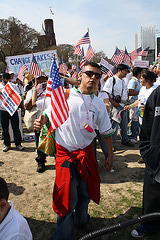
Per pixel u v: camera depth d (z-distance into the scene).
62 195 2.01
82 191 2.22
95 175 2.17
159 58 6.86
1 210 1.19
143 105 3.84
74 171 2.08
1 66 40.91
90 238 1.25
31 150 5.30
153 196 2.05
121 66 4.48
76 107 2.02
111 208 2.87
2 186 1.19
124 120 5.09
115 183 3.52
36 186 3.50
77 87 2.18
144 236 2.35
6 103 3.06
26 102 3.78
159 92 1.97
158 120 1.96
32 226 2.60
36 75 4.00
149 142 2.06
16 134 5.31
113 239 2.34
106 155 3.91
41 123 2.12
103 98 3.68
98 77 2.05
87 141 2.09
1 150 5.33
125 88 4.60
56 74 1.99
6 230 1.18
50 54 5.63
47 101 2.80
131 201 3.00
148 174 2.02
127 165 4.21
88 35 6.53
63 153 2.09
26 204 3.03
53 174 3.91
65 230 2.02
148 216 1.37
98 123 2.20
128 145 5.36
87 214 2.50
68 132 2.04
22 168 4.21
